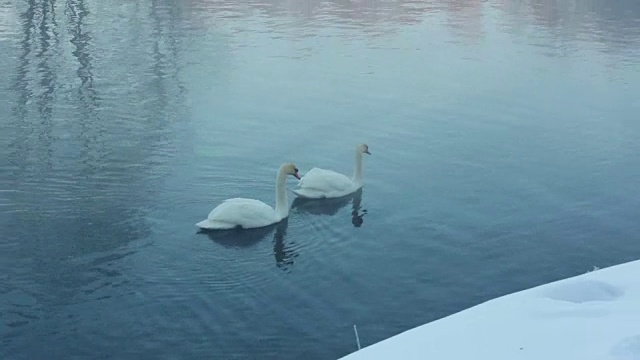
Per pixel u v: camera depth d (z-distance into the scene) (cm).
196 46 2138
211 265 1016
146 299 920
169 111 1606
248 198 1253
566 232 1135
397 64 2011
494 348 355
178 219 1147
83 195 1205
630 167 1383
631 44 2284
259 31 2334
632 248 1091
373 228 1143
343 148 1459
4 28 2311
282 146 1454
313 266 1022
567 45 2269
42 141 1424
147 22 2430
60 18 2466
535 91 1819
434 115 1634
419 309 917
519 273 1015
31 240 1056
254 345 832
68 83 1778
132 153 1386
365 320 888
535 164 1394
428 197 1254
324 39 2253
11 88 1738
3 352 809
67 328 855
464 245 1089
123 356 808
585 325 365
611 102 1745
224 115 1594
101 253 1029
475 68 1998
